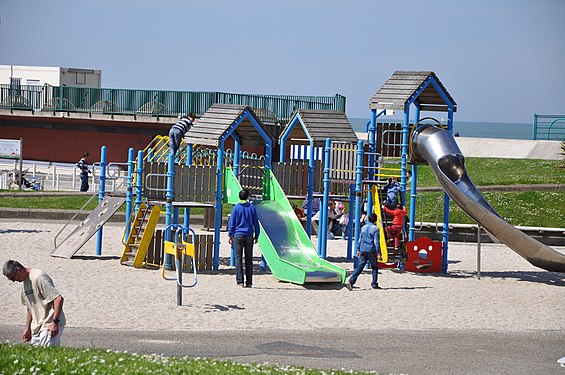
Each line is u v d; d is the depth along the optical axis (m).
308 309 19.81
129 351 14.83
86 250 27.83
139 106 61.00
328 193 28.14
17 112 64.31
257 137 27.14
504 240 25.39
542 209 39.47
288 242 24.86
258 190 27.23
